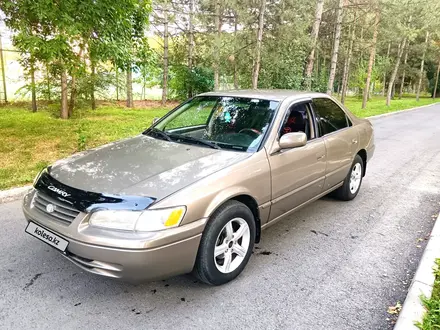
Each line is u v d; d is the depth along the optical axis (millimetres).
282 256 3547
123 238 2408
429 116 19672
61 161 3316
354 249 3734
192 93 22250
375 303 2830
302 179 3754
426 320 2469
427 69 49438
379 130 12922
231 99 4023
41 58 7730
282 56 16062
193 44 21797
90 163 3111
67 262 3295
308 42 16094
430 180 6406
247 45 15758
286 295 2908
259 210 3236
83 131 9516
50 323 2510
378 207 4973
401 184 6113
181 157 3176
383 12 18875
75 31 6383
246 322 2576
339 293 2953
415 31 21531
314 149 3912
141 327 2496
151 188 2619
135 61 9094
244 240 3139
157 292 2904
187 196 2605
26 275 3076
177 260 2582
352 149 4824
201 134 3730
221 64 16859
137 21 8625
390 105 27203
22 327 2461
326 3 21531
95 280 3039
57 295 2822
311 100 4207
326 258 3531
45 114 12812
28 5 6258
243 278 3137
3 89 16250
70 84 12484
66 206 2646
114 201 2510
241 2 15383
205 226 2721
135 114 14547
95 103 15227
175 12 19688
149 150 3381
